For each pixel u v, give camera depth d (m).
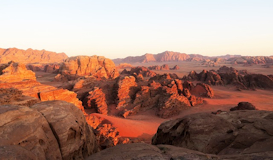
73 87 60.41
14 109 7.29
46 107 9.15
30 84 35.31
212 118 10.84
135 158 5.80
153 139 15.48
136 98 53.03
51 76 108.56
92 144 12.03
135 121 39.09
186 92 57.66
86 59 102.19
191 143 9.62
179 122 12.52
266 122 9.12
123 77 60.38
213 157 5.99
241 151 7.44
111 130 28.97
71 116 9.58
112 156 6.37
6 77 35.78
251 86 87.94
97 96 50.91
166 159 5.77
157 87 58.34
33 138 6.79
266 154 5.67
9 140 6.00
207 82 101.25
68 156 8.34
